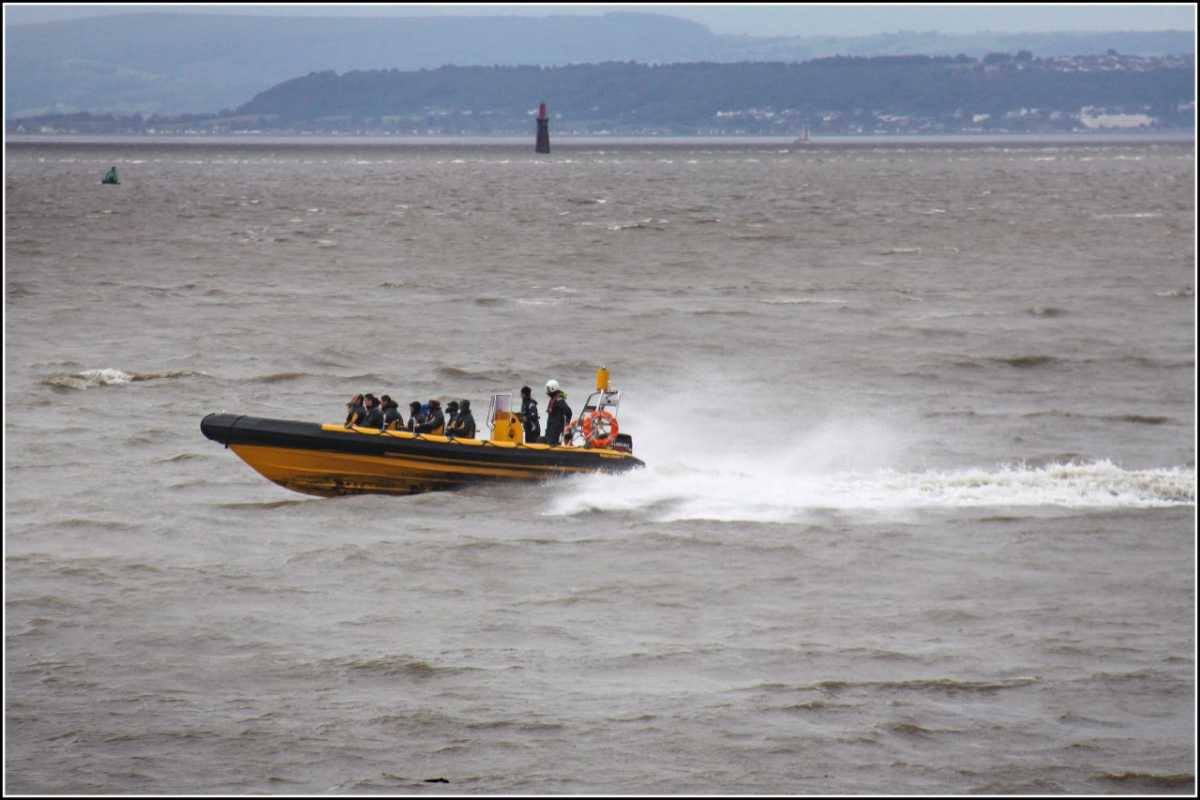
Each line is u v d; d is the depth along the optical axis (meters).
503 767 51.06
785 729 54.34
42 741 52.69
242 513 83.75
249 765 51.09
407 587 70.50
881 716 55.44
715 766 51.28
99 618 65.44
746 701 56.81
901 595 69.69
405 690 57.84
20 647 61.72
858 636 64.00
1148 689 57.88
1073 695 57.38
